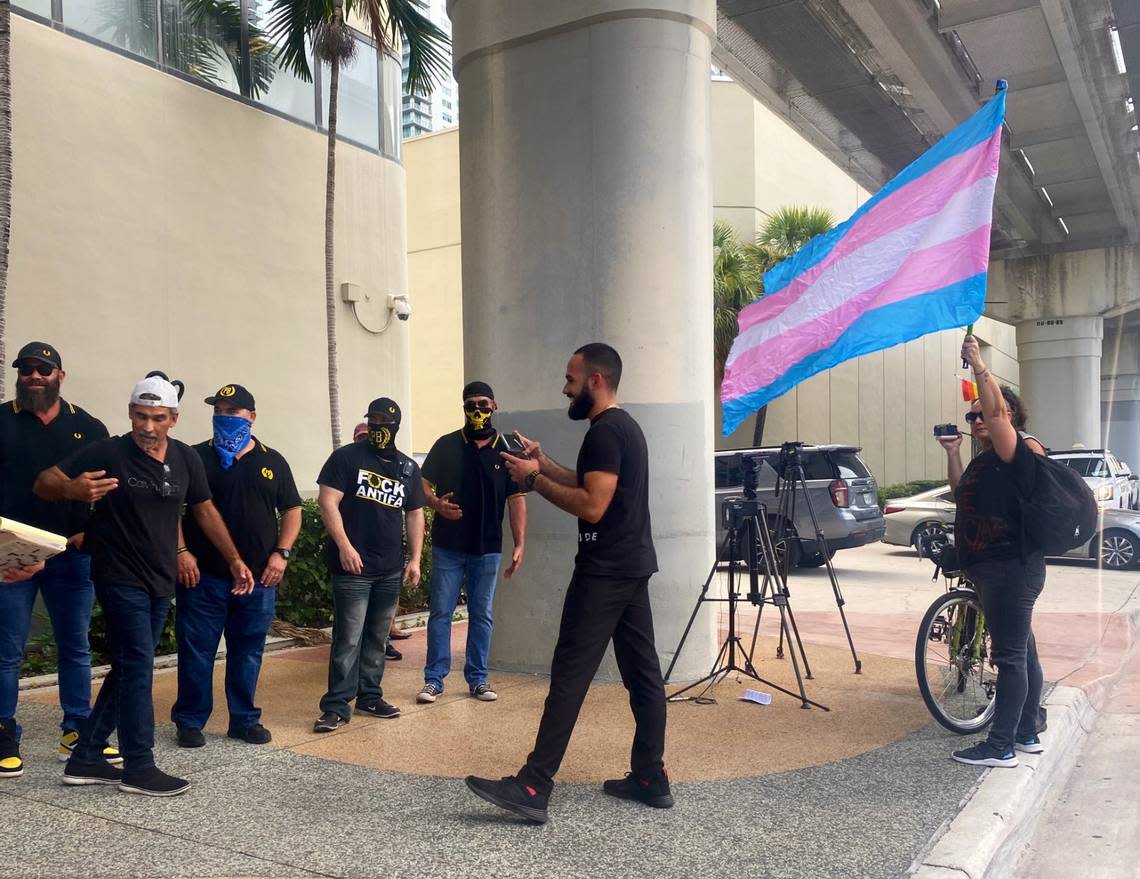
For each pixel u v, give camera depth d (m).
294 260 11.74
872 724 5.31
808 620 9.30
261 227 11.34
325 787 4.19
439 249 25.64
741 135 24.80
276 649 7.79
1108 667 6.89
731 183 24.77
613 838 3.61
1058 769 4.89
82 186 9.40
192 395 10.47
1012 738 4.56
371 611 5.48
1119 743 5.43
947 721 5.09
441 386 25.59
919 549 15.60
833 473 13.34
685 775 4.41
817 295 5.43
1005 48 14.05
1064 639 8.00
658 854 3.45
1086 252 26.16
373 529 5.30
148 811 3.86
